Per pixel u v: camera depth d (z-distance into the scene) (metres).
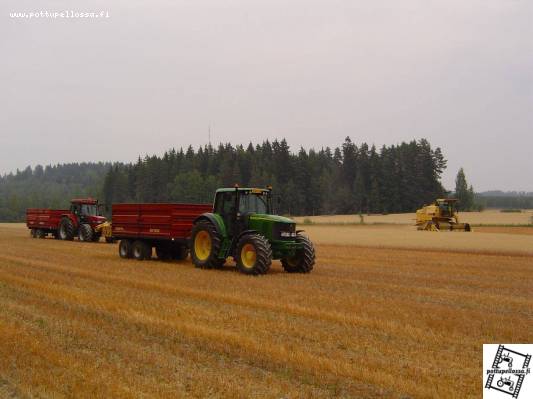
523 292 13.45
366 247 29.77
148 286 12.82
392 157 104.94
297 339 8.19
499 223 67.25
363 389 6.15
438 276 16.44
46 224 32.44
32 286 12.62
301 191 102.38
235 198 16.58
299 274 16.06
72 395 5.91
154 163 107.38
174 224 18.52
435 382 6.42
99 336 8.23
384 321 9.36
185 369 6.75
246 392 6.00
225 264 18.47
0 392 6.08
